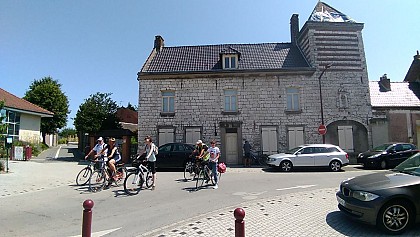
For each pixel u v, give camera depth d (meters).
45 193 9.05
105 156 10.16
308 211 6.73
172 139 19.17
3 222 6.14
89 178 9.91
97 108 24.41
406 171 6.00
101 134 20.11
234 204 7.59
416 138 19.28
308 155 15.19
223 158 18.91
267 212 6.69
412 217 5.16
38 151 24.41
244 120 19.22
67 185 10.40
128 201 8.05
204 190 9.62
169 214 6.71
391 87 21.53
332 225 5.69
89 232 4.18
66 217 6.54
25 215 6.68
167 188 9.99
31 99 36.16
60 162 18.95
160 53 22.11
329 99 19.27
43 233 5.46
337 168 15.16
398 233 5.11
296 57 20.88
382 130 19.19
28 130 24.16
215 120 19.25
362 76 19.61
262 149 18.97
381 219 5.10
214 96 19.44
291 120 19.16
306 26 20.06
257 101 19.33
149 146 10.02
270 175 13.44
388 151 16.16
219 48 22.23
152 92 19.58
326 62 19.61
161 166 15.51
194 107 19.38
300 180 11.70
